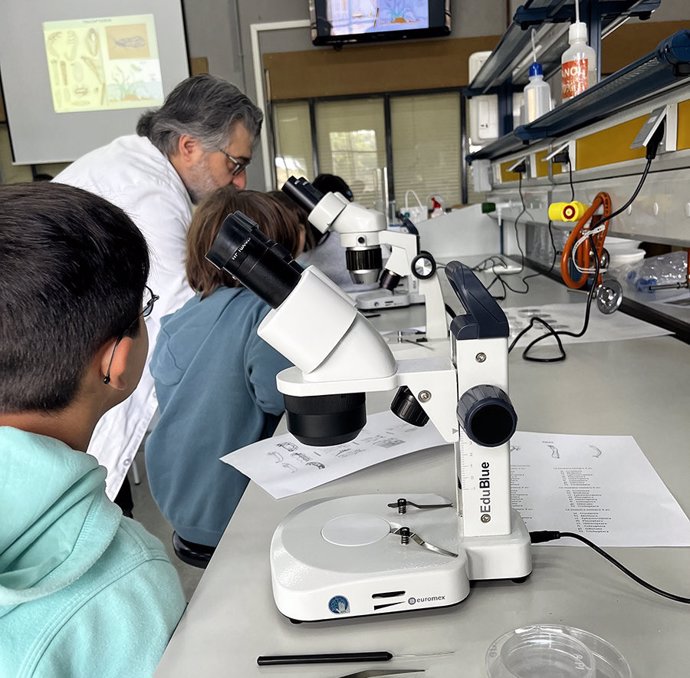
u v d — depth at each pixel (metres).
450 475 0.77
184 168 1.84
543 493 0.71
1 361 0.49
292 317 0.51
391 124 4.89
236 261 0.51
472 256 3.18
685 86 1.11
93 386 0.56
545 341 1.39
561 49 2.12
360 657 0.47
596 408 0.97
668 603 0.52
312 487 0.76
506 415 0.51
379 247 1.46
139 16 4.10
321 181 2.55
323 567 0.53
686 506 0.67
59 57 4.11
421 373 0.56
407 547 0.56
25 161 4.25
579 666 0.44
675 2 4.16
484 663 0.46
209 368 1.16
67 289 0.50
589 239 1.43
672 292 1.73
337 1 4.18
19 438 0.47
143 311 0.63
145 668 0.49
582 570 0.57
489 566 0.55
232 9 4.32
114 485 1.63
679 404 0.96
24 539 0.47
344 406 0.55
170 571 0.55
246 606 0.55
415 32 4.25
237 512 0.72
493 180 3.15
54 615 0.46
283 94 4.62
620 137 1.39
